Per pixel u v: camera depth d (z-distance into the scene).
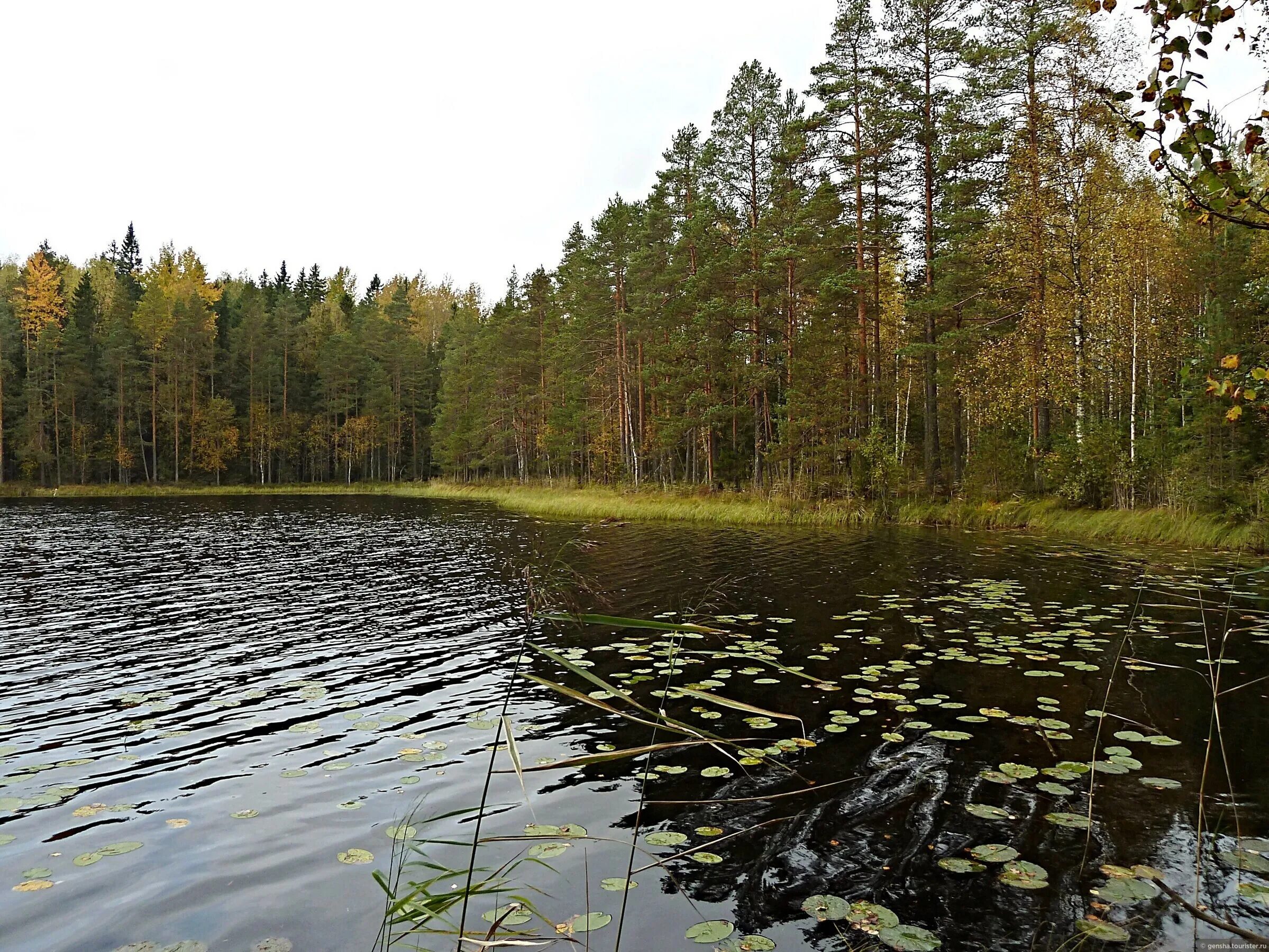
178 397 55.16
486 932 3.20
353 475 66.69
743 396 31.73
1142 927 3.18
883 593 10.98
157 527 25.20
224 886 3.65
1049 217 19.78
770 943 3.11
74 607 11.12
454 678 7.32
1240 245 16.31
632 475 37.00
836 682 6.74
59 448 51.22
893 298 31.84
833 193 24.83
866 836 4.04
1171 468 18.30
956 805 4.35
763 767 4.97
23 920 3.35
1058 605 9.89
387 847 4.04
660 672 7.21
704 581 12.28
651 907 3.40
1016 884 3.53
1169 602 9.98
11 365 50.47
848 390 25.41
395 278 94.12
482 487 50.09
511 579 13.55
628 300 36.22
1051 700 6.16
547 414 44.91
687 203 32.50
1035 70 20.69
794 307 28.02
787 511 24.52
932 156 24.03
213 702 6.63
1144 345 19.53
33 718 6.22
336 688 7.02
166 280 67.50
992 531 19.97
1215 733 5.38
